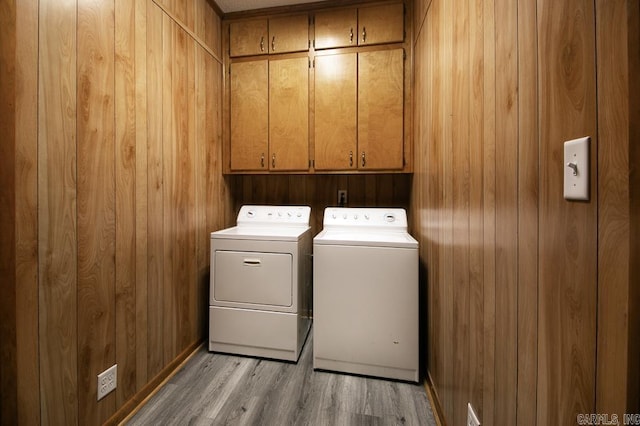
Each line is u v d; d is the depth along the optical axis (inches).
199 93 80.6
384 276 68.0
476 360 38.8
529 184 26.6
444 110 52.7
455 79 46.4
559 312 22.7
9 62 37.0
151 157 62.5
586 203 20.0
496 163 33.0
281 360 76.0
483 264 36.6
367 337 68.9
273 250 75.8
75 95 45.1
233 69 91.8
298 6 87.0
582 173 19.9
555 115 22.9
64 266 43.9
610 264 18.1
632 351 16.9
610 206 18.1
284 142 90.2
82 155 46.5
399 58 83.4
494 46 33.1
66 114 43.8
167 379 67.7
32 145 39.6
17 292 38.4
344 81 86.3
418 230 78.4
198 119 80.4
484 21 35.7
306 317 87.4
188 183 76.4
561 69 22.1
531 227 26.4
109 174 51.8
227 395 62.5
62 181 43.4
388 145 84.8
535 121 25.5
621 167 17.5
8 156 37.3
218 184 92.4
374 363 68.7
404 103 84.2
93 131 48.4
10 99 37.2
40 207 40.6
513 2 28.9
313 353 72.3
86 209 47.4
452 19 47.7
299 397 62.0
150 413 57.1
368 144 85.7
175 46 70.0
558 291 22.8
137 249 58.8
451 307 49.3
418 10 75.5
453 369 48.2
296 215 91.7
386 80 84.2
